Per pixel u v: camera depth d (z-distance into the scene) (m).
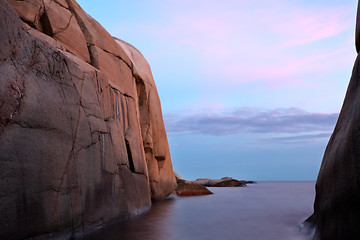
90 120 6.42
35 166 4.38
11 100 4.05
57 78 5.35
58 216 4.83
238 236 5.69
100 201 6.49
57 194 4.86
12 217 3.85
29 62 4.65
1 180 3.72
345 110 4.75
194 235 5.78
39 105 4.62
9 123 3.98
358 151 3.61
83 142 5.93
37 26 6.99
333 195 4.16
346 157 3.84
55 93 5.16
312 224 5.61
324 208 4.55
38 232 4.33
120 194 7.73
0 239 3.63
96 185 6.36
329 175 4.43
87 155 6.06
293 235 5.77
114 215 7.18
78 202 5.52
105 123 7.36
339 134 4.54
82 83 6.39
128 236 5.68
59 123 5.13
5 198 3.76
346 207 3.82
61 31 7.50
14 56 4.32
